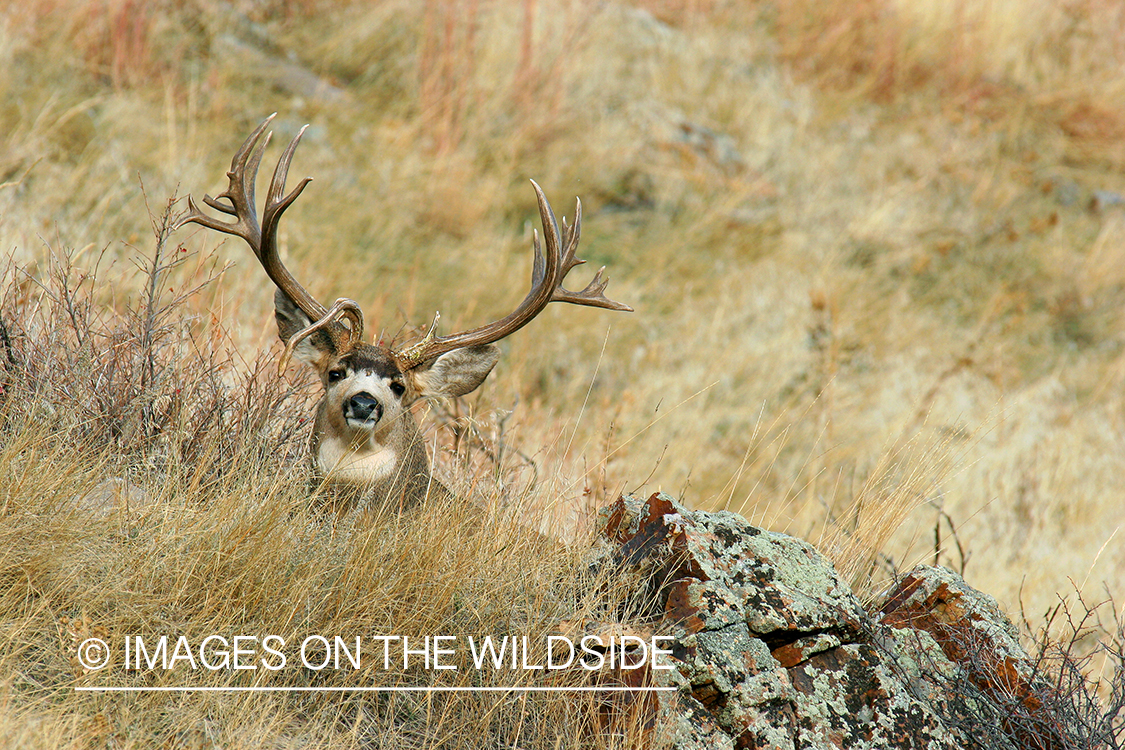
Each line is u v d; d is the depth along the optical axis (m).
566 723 12.88
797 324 36.56
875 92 51.91
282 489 15.28
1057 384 36.91
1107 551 27.17
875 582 18.19
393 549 14.16
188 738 11.88
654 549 14.50
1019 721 14.19
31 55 34.34
